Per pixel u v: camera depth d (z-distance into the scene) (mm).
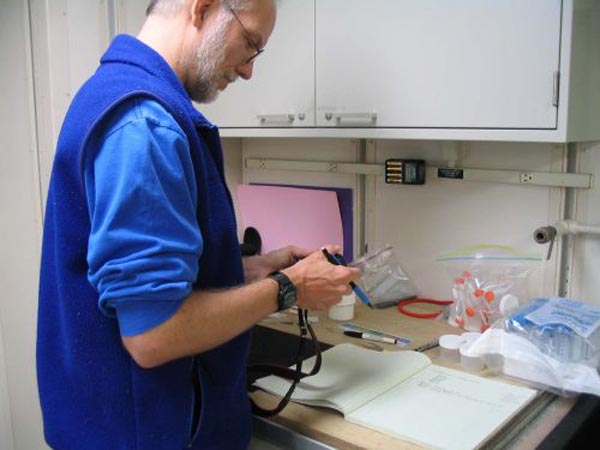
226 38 971
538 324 1246
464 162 1644
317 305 1059
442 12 1281
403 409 1075
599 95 1348
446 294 1722
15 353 1949
